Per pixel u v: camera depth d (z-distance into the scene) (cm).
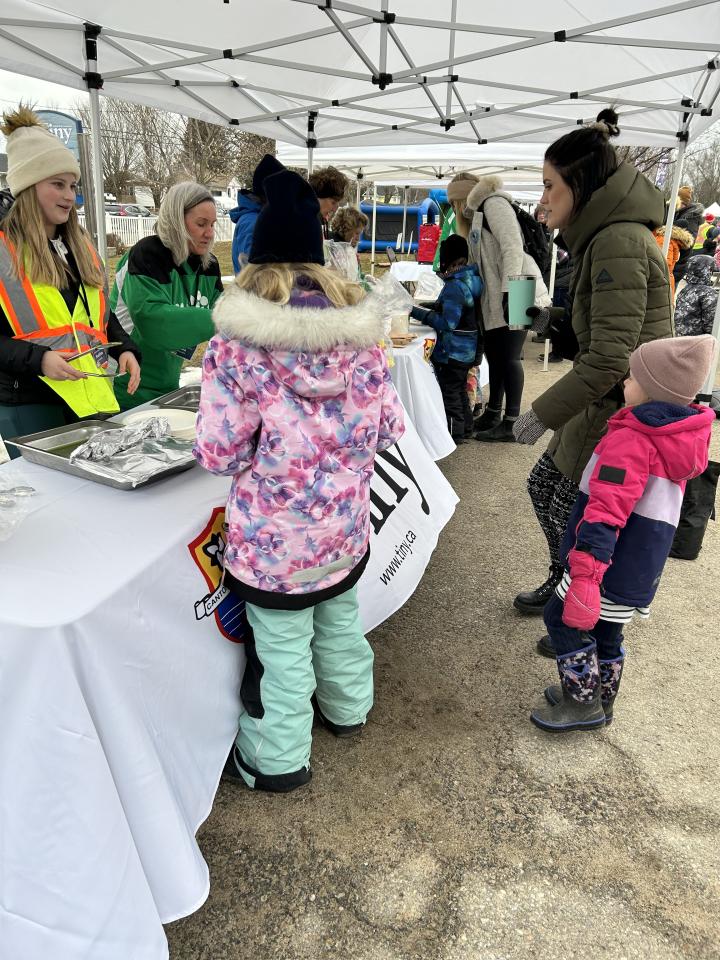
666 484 169
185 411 208
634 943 145
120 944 115
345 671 191
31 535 137
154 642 131
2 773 109
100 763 112
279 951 142
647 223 190
